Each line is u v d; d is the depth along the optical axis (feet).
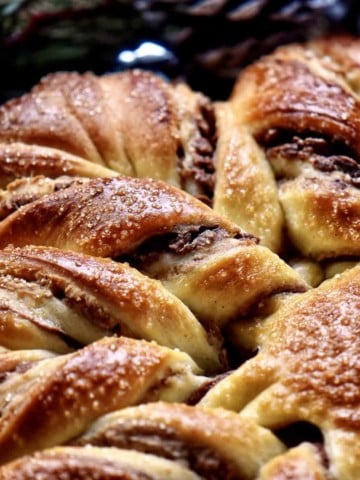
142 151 0.93
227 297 0.78
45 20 1.34
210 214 0.82
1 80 1.34
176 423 0.64
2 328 0.73
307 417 0.67
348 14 1.35
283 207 0.89
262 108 0.96
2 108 1.02
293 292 0.80
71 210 0.83
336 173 0.89
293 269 0.83
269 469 0.63
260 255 0.79
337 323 0.72
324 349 0.70
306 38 1.33
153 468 0.62
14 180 0.92
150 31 1.36
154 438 0.64
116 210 0.81
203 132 0.98
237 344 0.79
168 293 0.75
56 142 0.95
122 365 0.68
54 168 0.91
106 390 0.67
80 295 0.74
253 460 0.64
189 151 0.95
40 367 0.69
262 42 1.34
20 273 0.76
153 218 0.80
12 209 0.87
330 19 1.34
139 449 0.64
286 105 0.95
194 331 0.75
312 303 0.75
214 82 1.34
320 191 0.86
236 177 0.90
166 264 0.80
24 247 0.80
